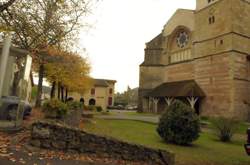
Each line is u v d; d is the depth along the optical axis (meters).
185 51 44.91
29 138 7.92
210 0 38.94
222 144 16.34
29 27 14.07
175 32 47.66
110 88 79.62
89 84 41.06
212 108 36.34
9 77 8.80
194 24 42.03
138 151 8.79
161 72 49.62
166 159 9.09
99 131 15.46
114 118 29.11
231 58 34.28
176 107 14.62
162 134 14.54
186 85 40.47
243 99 34.34
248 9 36.94
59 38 15.67
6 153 6.30
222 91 35.09
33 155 6.67
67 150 7.80
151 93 48.19
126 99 118.25
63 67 22.64
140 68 50.59
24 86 9.33
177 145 14.05
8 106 8.60
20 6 13.37
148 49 50.97
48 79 28.72
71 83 32.38
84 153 8.04
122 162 8.28
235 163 11.09
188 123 14.16
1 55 8.41
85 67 34.91
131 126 21.59
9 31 11.86
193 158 11.05
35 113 16.39
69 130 7.93
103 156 8.28
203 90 38.38
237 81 34.16
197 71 40.06
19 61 9.11
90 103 69.81
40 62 18.39
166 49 49.34
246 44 35.94
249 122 32.81
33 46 15.10
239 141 18.34
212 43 37.62
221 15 36.50
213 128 19.36
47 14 14.63
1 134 7.94
